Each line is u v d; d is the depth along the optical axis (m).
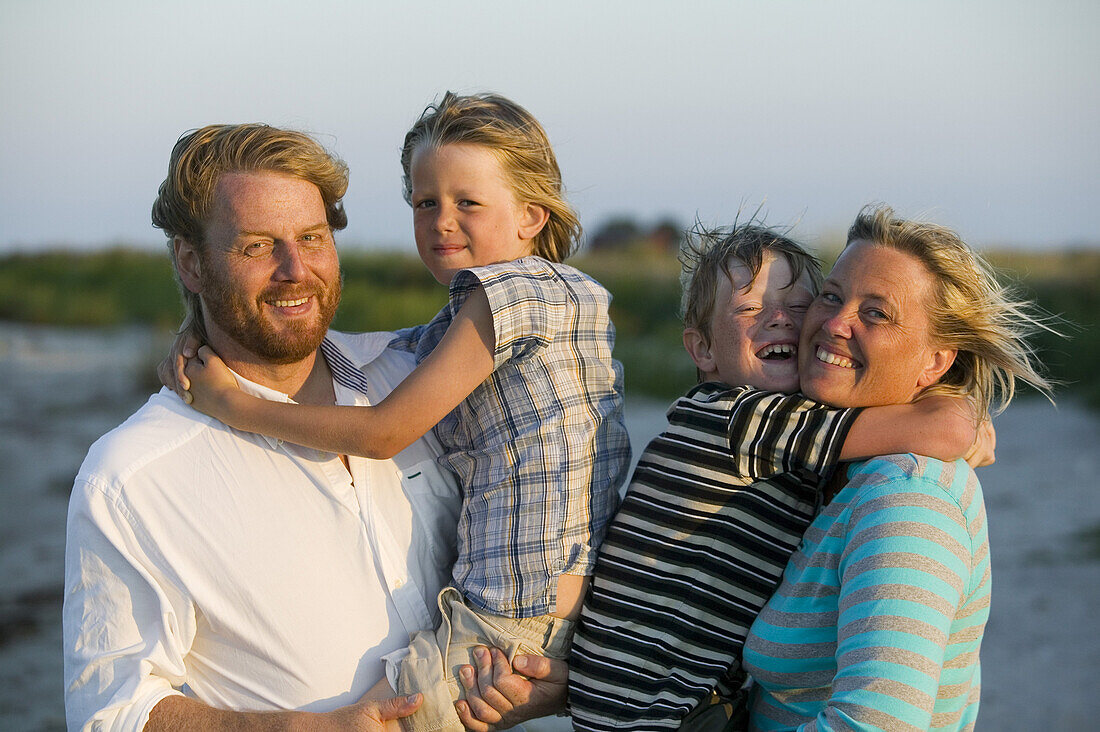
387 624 2.36
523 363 2.34
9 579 8.34
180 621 2.25
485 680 2.24
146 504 2.25
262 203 2.32
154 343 19.05
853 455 2.03
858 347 2.05
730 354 2.26
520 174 2.60
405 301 21.48
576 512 2.32
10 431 13.03
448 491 2.54
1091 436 13.73
